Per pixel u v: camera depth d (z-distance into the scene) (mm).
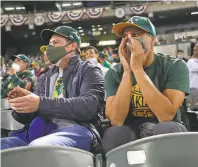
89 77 1772
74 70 1867
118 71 1793
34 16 16625
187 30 17453
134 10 15969
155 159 975
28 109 1527
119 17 16125
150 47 1686
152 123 1607
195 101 3074
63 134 1540
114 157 1017
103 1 18078
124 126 1529
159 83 1689
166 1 15602
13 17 16516
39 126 1699
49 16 16641
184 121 2049
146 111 1692
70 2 18328
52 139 1470
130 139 1452
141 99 1677
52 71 1990
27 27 19531
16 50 20906
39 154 953
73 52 1935
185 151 983
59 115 1588
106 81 1789
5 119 2418
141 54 1611
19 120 1790
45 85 1961
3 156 917
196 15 17266
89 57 5125
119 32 1759
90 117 1665
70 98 1643
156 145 983
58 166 971
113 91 1750
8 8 17828
